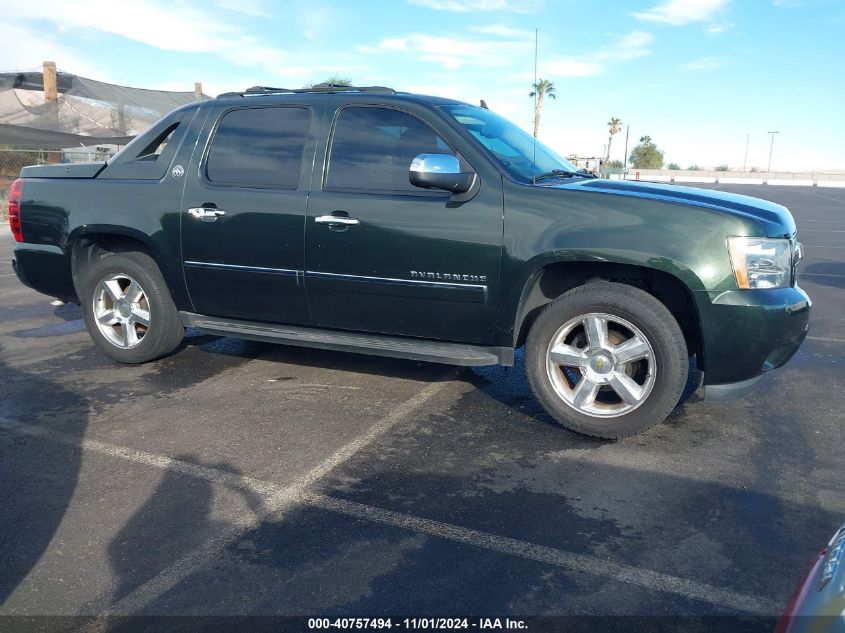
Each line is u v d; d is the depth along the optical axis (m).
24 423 4.37
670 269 3.77
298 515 3.24
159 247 5.08
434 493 3.46
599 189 4.11
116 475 3.66
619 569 2.80
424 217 4.27
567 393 4.17
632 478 3.61
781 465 3.76
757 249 3.76
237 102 5.02
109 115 18.95
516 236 4.07
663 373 3.90
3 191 17.75
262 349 6.03
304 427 4.30
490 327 4.27
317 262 4.57
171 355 5.85
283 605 2.59
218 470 3.71
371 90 4.81
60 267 5.54
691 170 69.31
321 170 4.62
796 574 2.78
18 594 2.68
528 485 3.54
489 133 4.57
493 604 2.59
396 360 5.71
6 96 18.62
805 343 6.31
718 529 3.11
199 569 2.82
